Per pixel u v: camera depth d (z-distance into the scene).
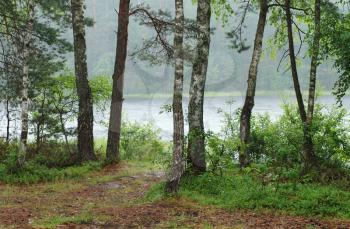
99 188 15.90
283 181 14.50
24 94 17.17
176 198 12.62
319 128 16.91
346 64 15.20
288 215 11.06
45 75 22.45
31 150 21.61
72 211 11.93
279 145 16.73
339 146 16.94
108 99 24.55
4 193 14.48
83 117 20.38
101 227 10.09
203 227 10.03
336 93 15.91
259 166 13.52
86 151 20.42
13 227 9.80
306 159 15.61
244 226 10.06
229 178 14.27
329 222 10.33
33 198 13.90
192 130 14.48
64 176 17.81
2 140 23.94
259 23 17.69
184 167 14.21
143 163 21.61
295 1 19.78
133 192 15.23
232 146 15.30
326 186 13.66
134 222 10.52
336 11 16.11
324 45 16.05
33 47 22.41
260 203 11.82
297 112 20.05
